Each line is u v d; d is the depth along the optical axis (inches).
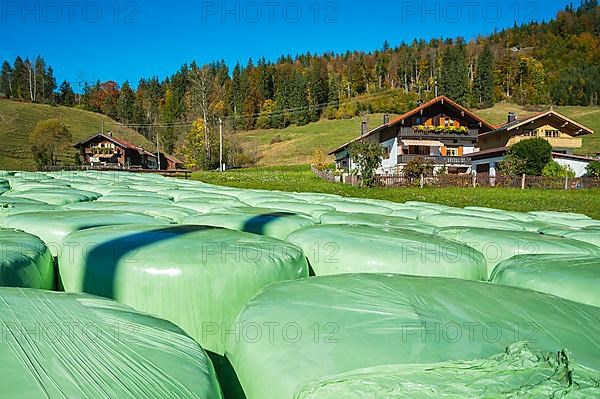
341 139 2057.1
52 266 67.8
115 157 1428.4
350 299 48.6
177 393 31.0
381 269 68.7
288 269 63.1
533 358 36.3
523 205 462.6
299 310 46.5
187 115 1915.6
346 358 38.4
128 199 151.4
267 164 1674.5
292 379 38.0
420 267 68.5
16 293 42.3
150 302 57.0
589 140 1594.5
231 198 174.9
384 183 736.3
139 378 31.5
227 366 47.6
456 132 999.6
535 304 50.0
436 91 2522.1
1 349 31.5
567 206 454.3
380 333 41.3
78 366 31.4
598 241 101.5
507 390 32.5
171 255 58.9
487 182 746.8
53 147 1307.8
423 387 33.1
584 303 55.4
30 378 29.1
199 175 948.0
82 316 38.7
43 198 146.5
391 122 983.6
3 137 1476.4
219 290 56.8
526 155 783.7
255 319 46.2
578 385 32.9
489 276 80.8
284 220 98.3
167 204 132.6
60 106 2313.0
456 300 49.3
